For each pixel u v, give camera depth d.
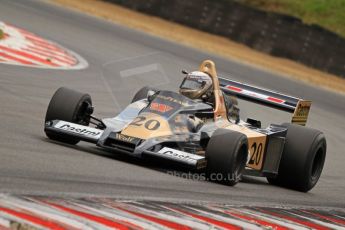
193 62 82.19
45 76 54.41
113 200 23.56
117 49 78.94
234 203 28.30
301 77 96.06
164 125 31.72
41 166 26.34
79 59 67.12
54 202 21.45
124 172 28.97
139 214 22.44
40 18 89.38
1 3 94.31
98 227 19.84
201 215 24.42
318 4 123.00
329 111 74.19
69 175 25.94
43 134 34.44
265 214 27.52
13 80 49.53
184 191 28.06
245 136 31.70
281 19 108.75
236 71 85.00
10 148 28.61
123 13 116.00
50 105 32.97
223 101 35.47
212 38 111.69
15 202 20.41
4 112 38.66
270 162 36.47
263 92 39.59
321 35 106.31
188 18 115.56
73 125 32.03
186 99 33.66
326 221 29.27
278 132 36.72
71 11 104.62
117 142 30.77
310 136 37.25
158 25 111.69
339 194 39.06
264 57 106.44
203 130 33.22
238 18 111.81
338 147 56.69
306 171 36.94
